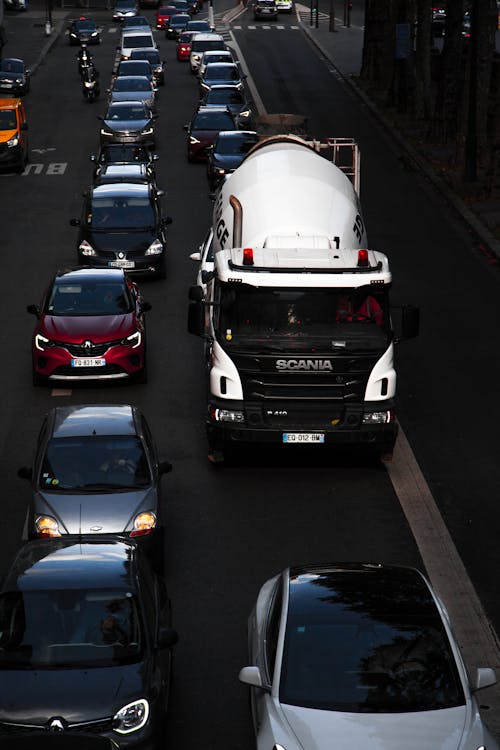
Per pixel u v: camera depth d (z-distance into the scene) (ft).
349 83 607.78
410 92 501.56
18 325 236.84
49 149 437.99
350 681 85.87
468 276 274.77
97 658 92.58
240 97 475.31
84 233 267.59
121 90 502.79
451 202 346.95
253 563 137.39
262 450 174.50
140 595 98.32
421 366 212.64
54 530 127.65
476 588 131.13
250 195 187.32
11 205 350.64
